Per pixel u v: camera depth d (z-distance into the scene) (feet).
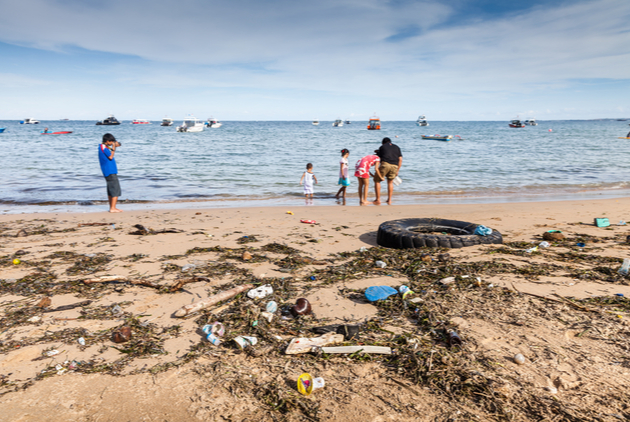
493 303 12.21
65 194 42.65
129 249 19.33
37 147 118.01
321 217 28.63
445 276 14.76
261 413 7.35
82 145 129.59
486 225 25.03
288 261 17.04
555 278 14.38
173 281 14.67
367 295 12.80
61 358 9.40
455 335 9.73
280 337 10.39
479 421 7.00
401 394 7.88
